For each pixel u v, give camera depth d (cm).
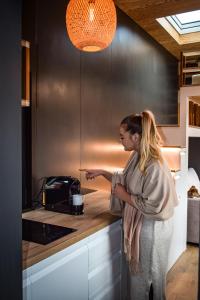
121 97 344
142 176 176
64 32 242
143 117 180
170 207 175
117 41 334
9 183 100
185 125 369
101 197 251
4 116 97
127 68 359
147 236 178
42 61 220
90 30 174
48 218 188
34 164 214
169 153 323
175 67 549
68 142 251
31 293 128
